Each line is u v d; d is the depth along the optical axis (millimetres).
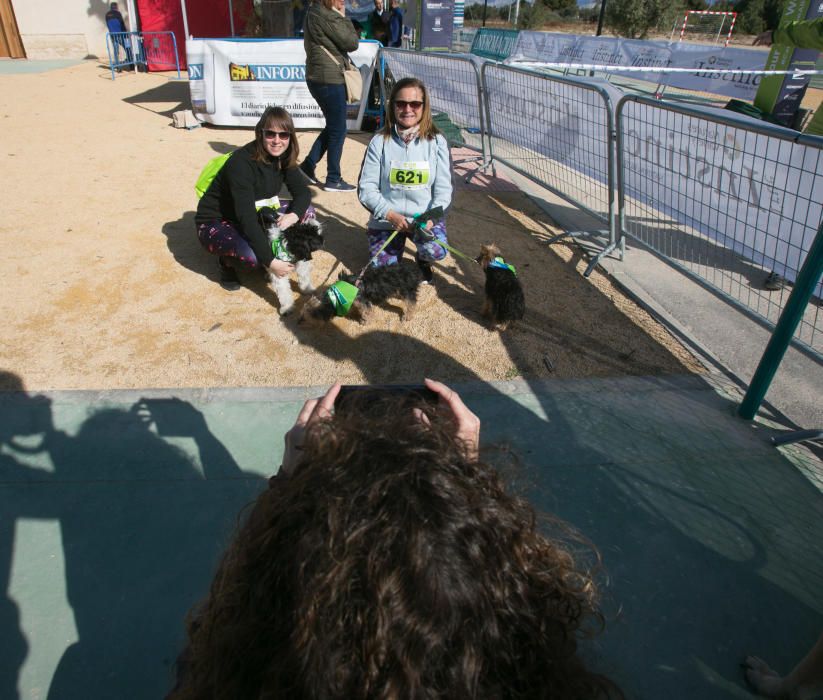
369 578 617
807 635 2082
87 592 2135
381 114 9398
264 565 708
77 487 2574
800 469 2875
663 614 2129
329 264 5000
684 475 2789
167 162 7305
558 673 746
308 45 6145
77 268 4582
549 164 6391
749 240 3721
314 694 630
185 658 1005
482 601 649
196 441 2877
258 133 4012
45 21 17156
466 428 1116
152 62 14859
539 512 1028
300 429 1078
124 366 3459
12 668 1894
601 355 3795
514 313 3822
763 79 10211
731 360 3822
